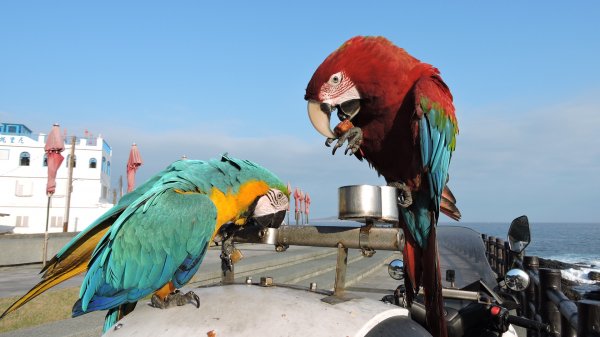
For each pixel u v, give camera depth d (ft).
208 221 4.20
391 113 5.17
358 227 3.20
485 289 6.06
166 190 4.24
